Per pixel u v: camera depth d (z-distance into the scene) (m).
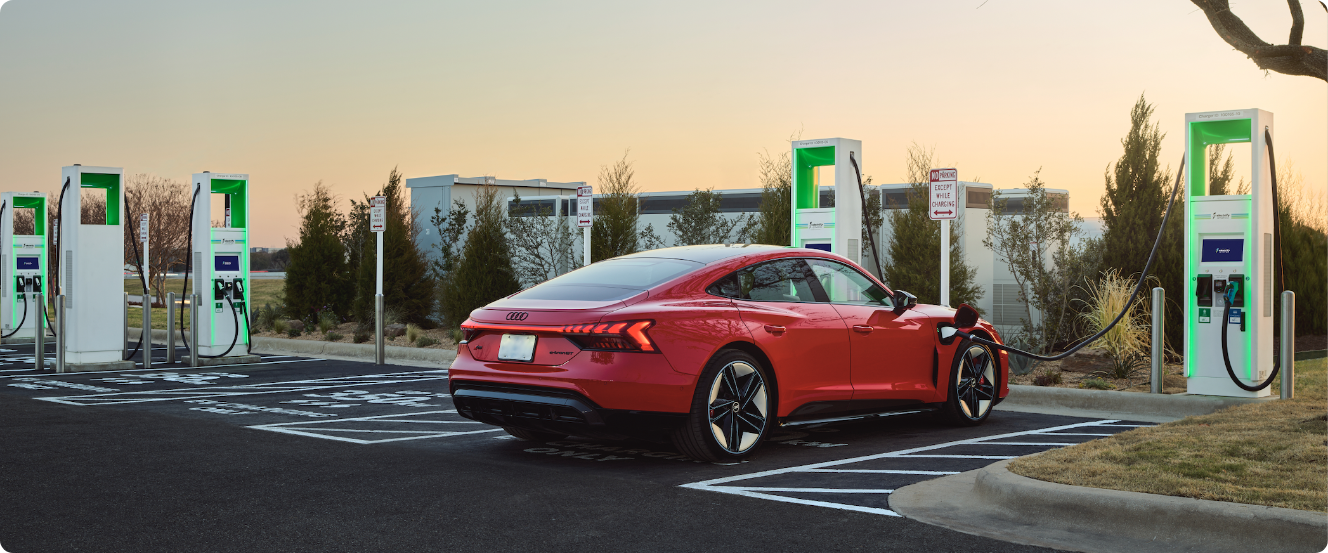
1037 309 15.77
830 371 7.70
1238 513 4.81
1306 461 6.09
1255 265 9.47
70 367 14.29
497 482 6.34
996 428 8.87
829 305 7.91
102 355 14.48
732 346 7.14
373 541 4.96
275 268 57.41
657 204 22.30
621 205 19.05
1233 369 9.62
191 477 6.46
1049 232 14.79
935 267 15.83
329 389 11.98
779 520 5.38
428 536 5.05
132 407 10.16
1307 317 15.77
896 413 8.41
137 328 21.80
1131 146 13.88
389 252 21.12
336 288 21.88
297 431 8.53
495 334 7.19
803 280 7.89
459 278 19.86
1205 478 5.69
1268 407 8.54
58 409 9.95
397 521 5.34
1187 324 9.88
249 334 15.45
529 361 6.93
